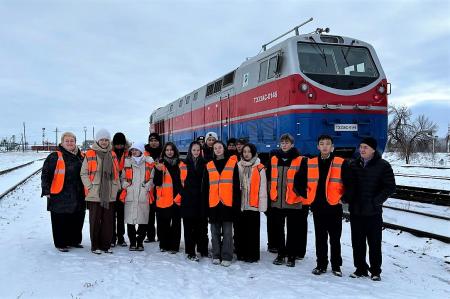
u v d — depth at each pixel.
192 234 7.46
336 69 11.50
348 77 11.47
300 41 11.56
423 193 13.55
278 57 11.69
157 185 7.88
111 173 7.65
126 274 6.40
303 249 7.52
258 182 7.19
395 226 9.73
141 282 6.07
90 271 6.50
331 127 11.08
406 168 28.94
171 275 6.45
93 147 7.64
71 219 7.99
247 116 13.77
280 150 7.36
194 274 6.56
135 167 8.05
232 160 7.29
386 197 6.30
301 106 10.95
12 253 7.46
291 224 7.09
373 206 6.34
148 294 5.59
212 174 7.26
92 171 7.55
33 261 6.95
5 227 10.01
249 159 7.34
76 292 5.57
